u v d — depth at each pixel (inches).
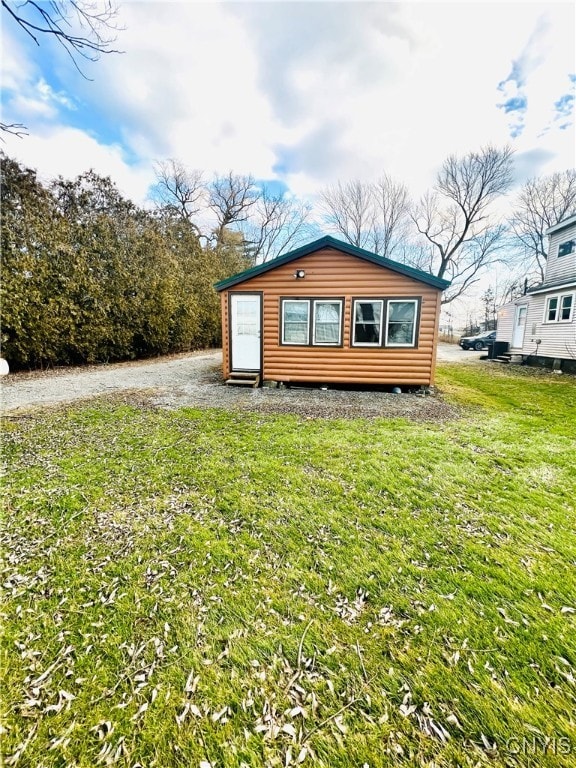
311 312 317.7
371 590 84.6
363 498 125.6
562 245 502.0
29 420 211.5
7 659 67.1
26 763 51.9
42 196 438.9
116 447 170.4
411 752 53.3
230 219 1049.5
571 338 456.1
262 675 64.7
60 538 102.9
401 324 307.4
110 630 73.5
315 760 52.4
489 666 66.1
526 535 105.3
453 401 283.0
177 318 607.2
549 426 213.3
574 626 74.6
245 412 238.1
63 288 413.4
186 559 95.0
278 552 98.0
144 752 53.5
